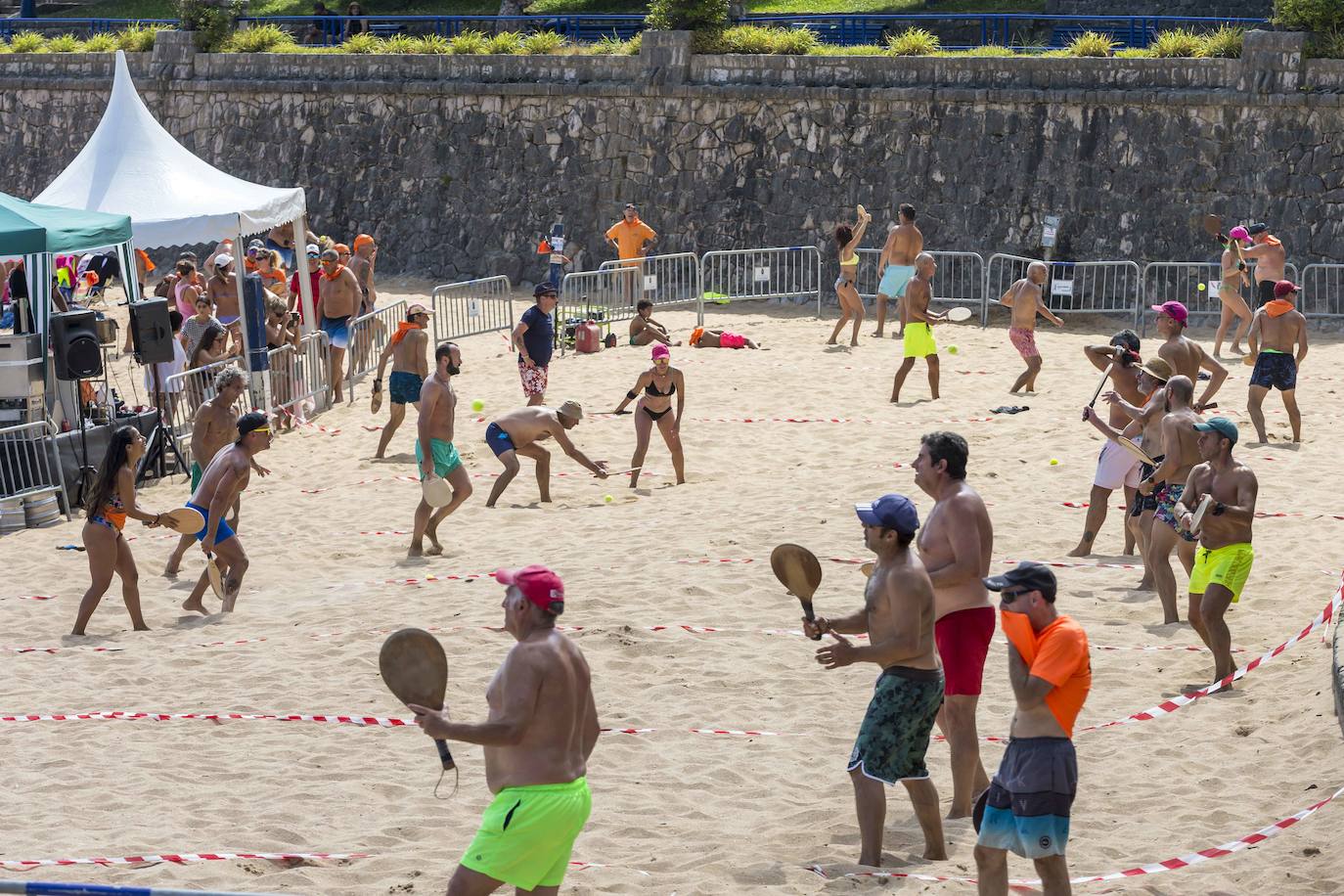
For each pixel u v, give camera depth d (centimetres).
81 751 1280
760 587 1727
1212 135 3722
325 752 1270
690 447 2517
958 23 5178
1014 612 870
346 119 4678
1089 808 1127
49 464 2281
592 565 1841
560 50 4528
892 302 4009
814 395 2897
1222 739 1254
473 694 1396
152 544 2064
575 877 983
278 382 2769
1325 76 3603
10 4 7012
